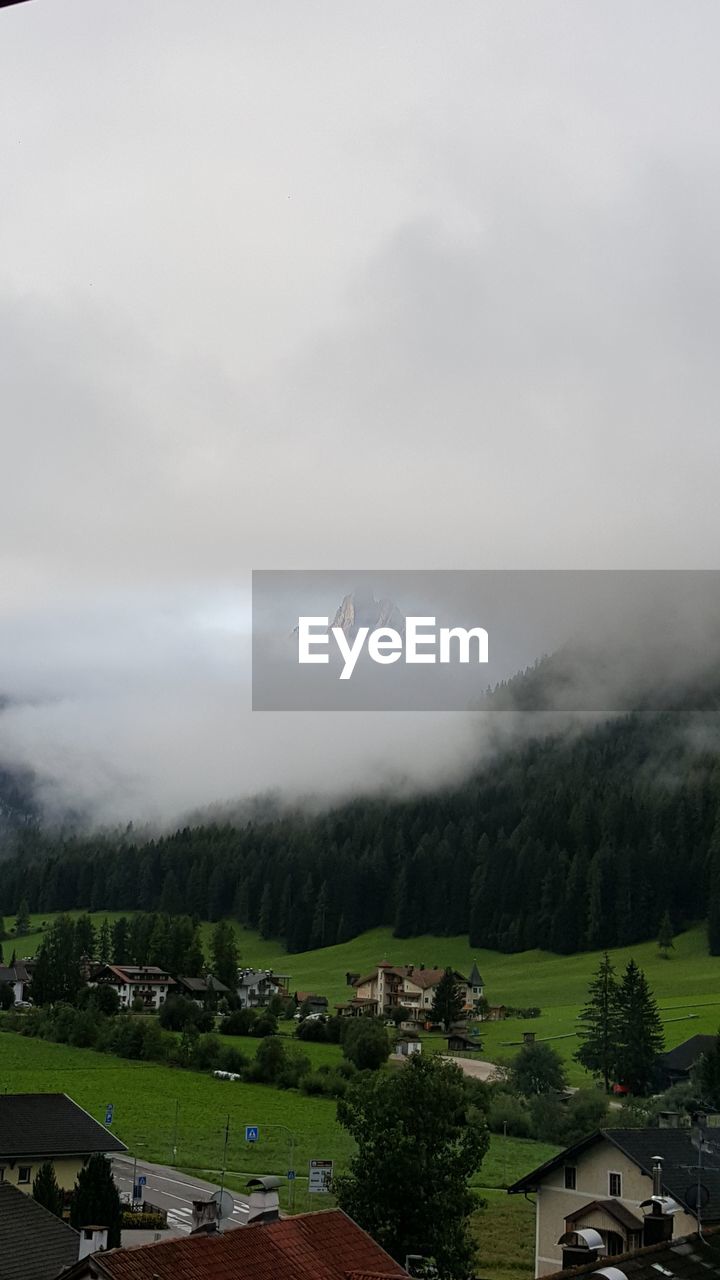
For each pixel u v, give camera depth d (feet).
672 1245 108.17
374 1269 124.26
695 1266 105.91
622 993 590.55
